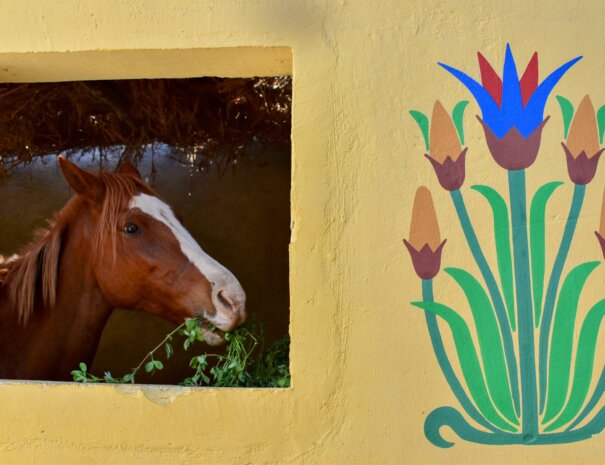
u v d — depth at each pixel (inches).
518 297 103.5
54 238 138.4
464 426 103.2
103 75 119.2
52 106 175.6
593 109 103.8
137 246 134.1
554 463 102.7
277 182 208.7
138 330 205.9
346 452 103.5
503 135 104.3
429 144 104.7
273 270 209.0
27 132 180.5
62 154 193.8
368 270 104.1
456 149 104.5
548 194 103.8
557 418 103.0
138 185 140.3
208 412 104.2
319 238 104.5
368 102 104.7
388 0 105.1
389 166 104.5
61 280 139.3
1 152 187.3
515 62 104.3
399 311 103.8
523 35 104.4
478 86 104.6
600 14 104.0
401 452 103.3
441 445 103.2
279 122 185.6
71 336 139.6
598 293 103.2
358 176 104.5
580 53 104.1
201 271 131.3
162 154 200.5
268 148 203.2
